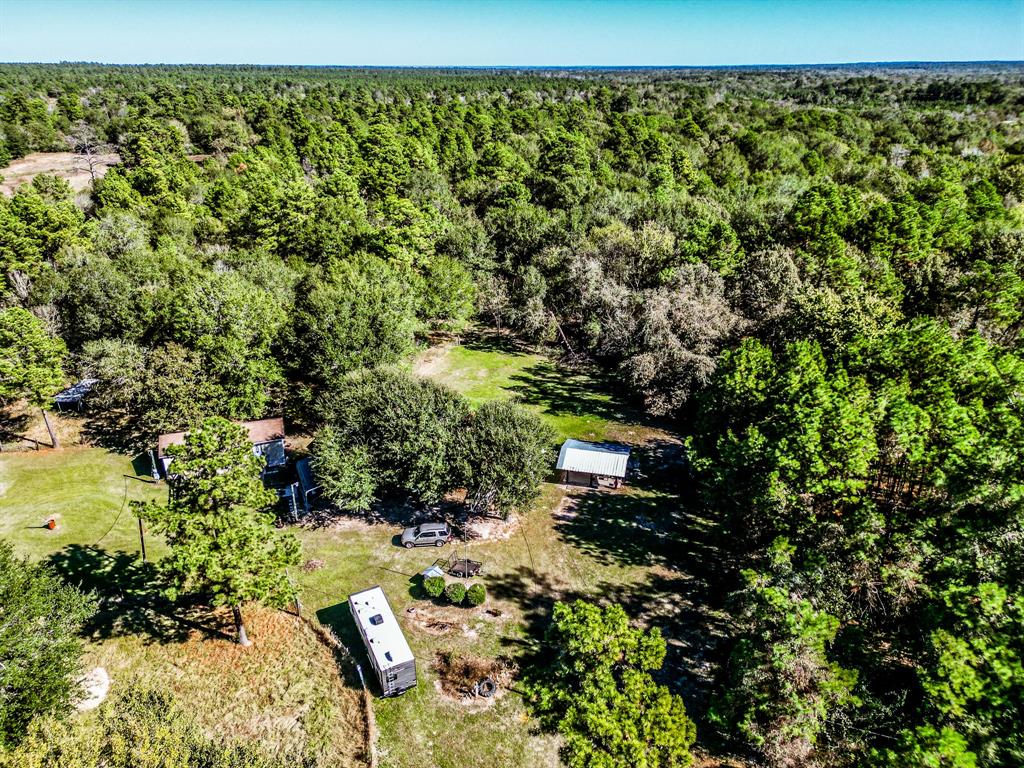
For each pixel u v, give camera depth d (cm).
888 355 3753
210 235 8125
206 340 4662
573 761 2392
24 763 2002
